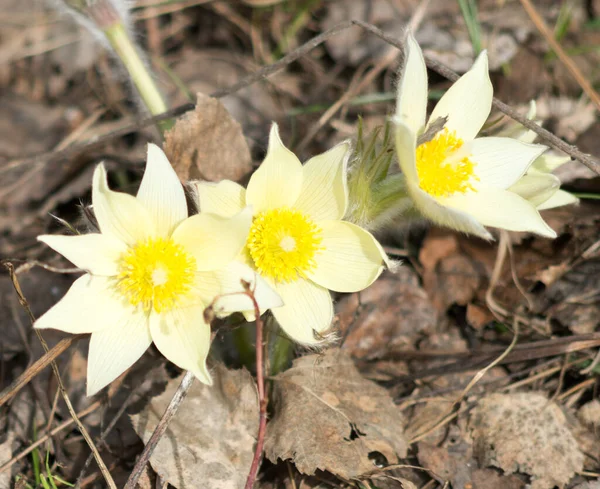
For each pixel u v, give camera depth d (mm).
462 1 492
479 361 456
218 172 457
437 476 433
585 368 450
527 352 451
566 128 508
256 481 427
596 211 476
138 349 402
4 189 513
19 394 450
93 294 402
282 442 425
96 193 399
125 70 490
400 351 463
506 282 471
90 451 440
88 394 398
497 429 440
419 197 405
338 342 446
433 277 476
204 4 559
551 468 432
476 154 421
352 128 504
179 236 404
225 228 399
